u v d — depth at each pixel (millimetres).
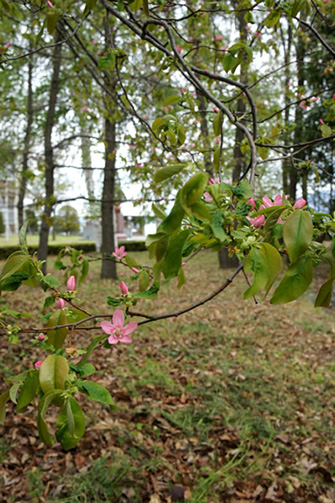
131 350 4625
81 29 4953
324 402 3764
